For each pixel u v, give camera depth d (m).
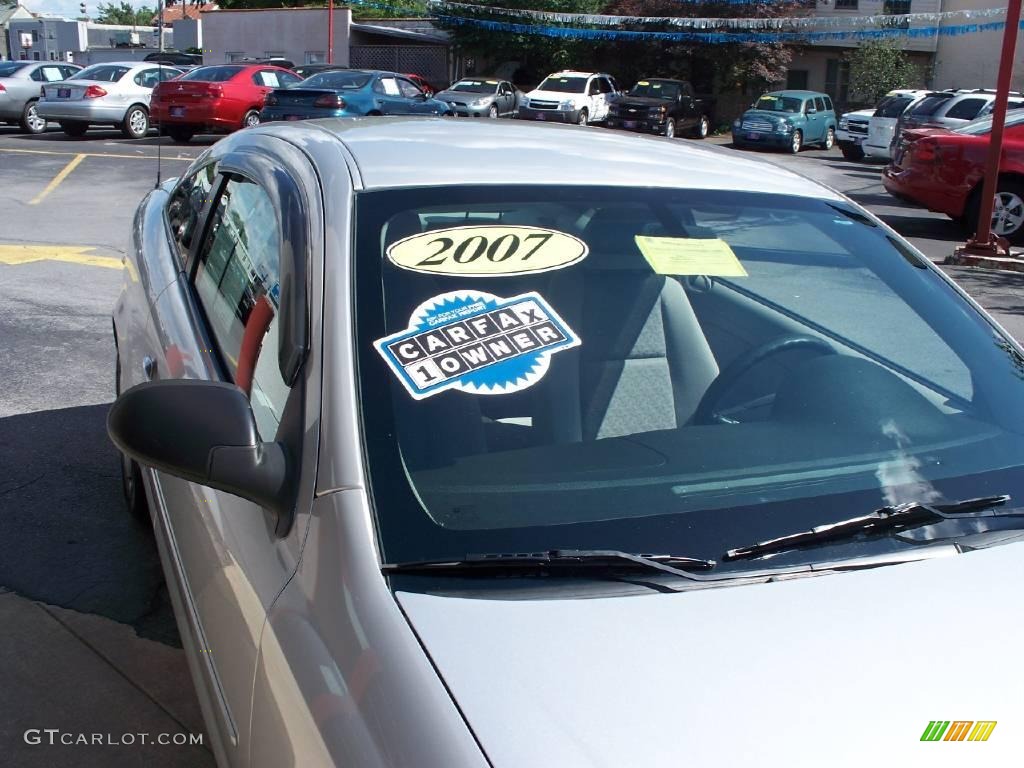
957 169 11.85
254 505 1.96
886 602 1.65
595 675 1.46
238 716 1.80
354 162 2.37
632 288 2.28
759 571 1.70
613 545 1.73
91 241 9.80
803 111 27.06
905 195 12.38
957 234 12.51
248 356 2.31
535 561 1.65
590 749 1.35
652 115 26.59
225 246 2.85
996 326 2.58
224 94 19.33
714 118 32.91
